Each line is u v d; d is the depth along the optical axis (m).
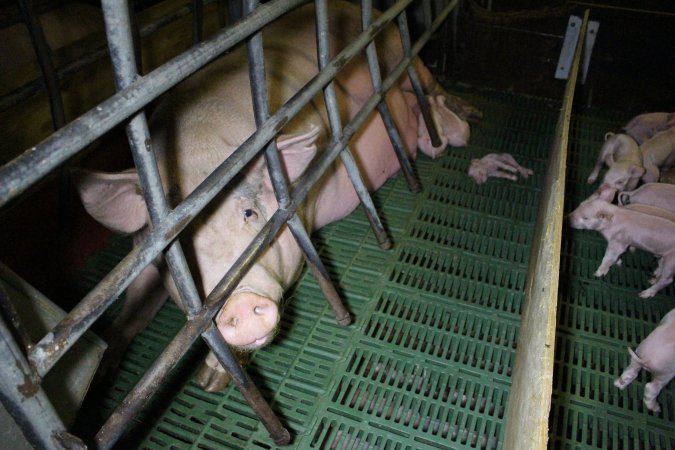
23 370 0.90
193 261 1.61
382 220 2.76
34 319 1.24
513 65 3.73
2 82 2.26
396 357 2.15
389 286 2.43
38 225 2.58
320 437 1.91
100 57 2.21
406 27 2.51
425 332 2.25
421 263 2.54
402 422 1.95
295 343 2.21
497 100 3.75
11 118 2.28
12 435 1.13
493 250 2.62
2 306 0.87
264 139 1.42
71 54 2.48
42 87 1.97
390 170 2.89
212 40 1.14
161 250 1.17
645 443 1.92
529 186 3.00
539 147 3.32
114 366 2.08
